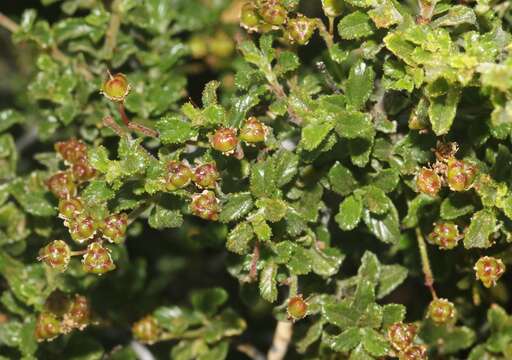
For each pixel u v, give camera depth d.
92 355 0.43
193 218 0.46
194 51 0.46
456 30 0.38
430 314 0.40
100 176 0.40
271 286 0.39
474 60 0.36
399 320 0.39
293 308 0.39
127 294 0.44
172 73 0.43
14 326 0.43
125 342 0.45
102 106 0.42
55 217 0.42
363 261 0.40
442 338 0.42
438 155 0.38
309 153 0.39
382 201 0.39
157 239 0.47
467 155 0.39
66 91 0.43
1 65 0.51
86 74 0.43
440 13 0.38
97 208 0.38
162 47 0.43
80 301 0.41
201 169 0.38
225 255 0.42
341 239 0.42
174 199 0.39
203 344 0.43
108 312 0.44
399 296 0.44
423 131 0.39
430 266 0.41
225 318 0.43
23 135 0.48
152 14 0.43
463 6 0.38
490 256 0.40
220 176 0.39
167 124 0.38
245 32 0.42
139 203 0.38
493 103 0.36
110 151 0.42
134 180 0.38
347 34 0.38
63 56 0.43
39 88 0.43
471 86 0.37
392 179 0.39
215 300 0.43
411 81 0.38
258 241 0.39
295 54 0.39
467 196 0.39
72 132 0.44
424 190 0.38
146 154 0.38
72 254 0.39
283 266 0.40
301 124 0.39
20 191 0.42
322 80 0.40
